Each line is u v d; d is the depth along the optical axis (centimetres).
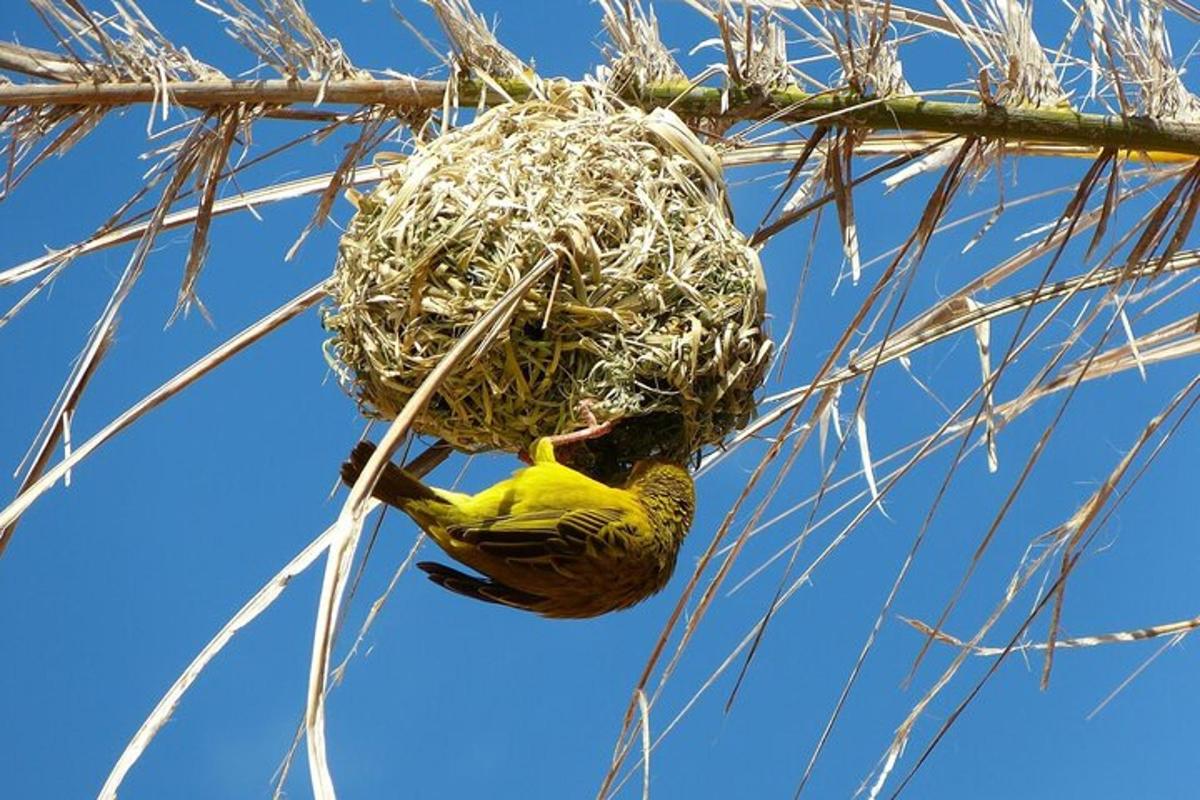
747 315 927
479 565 875
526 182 911
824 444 872
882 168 931
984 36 914
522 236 895
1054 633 854
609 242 912
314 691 561
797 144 979
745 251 938
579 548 875
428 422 926
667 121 943
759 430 864
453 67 973
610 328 901
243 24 940
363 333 916
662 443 952
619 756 766
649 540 910
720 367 917
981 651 827
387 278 903
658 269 909
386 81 963
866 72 924
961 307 895
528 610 891
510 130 944
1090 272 878
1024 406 880
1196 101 911
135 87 915
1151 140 897
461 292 893
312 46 950
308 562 741
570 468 938
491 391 901
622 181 920
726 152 982
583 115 949
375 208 938
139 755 685
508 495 871
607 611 921
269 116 955
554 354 896
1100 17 899
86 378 835
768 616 812
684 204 928
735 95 953
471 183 910
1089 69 916
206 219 927
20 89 899
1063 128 902
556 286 872
